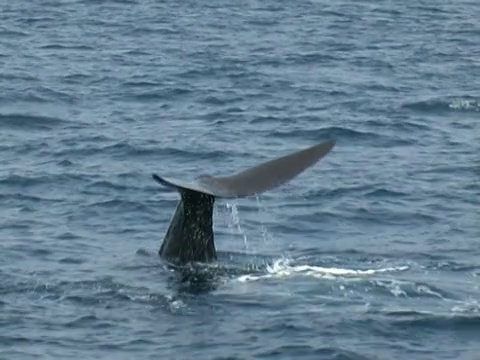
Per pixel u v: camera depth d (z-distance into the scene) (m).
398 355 38.38
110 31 113.56
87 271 45.81
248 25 119.00
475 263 47.50
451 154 68.06
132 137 70.69
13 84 86.50
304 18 124.44
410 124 75.88
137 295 42.81
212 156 67.12
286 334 39.62
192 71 93.25
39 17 120.62
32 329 40.22
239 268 45.41
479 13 131.25
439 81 91.62
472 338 39.72
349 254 48.59
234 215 54.44
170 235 46.03
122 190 59.09
